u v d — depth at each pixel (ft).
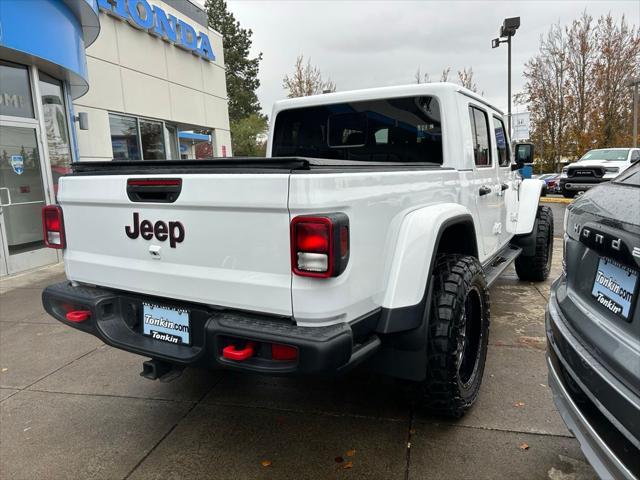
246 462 8.22
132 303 8.29
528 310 15.99
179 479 7.86
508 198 15.75
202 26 46.42
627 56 92.02
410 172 8.37
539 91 103.04
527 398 10.08
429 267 8.04
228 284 6.94
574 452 8.20
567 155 101.91
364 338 7.50
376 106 12.34
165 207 7.42
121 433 9.27
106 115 34.53
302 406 10.08
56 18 23.48
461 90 11.70
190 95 44.88
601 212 6.24
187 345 7.63
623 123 95.35
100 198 8.18
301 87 78.18
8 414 10.09
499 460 8.04
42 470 8.20
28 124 23.80
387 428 9.12
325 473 7.85
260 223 6.55
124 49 36.06
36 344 13.97
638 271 5.41
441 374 8.48
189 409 10.11
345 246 6.26
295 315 6.47
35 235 24.58
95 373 11.98
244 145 135.44
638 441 4.86
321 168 6.57
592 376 5.73
